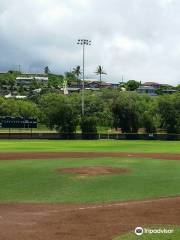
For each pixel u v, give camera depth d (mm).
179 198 21641
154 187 25391
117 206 19359
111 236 14289
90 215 17406
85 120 96812
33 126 90125
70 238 14055
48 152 51781
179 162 40500
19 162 39531
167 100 104625
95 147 63344
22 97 180750
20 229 15172
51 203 20375
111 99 105125
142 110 105250
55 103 97000
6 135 88625
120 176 30125
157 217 17000
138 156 46906
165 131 106250
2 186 25625
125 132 105438
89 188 24938
